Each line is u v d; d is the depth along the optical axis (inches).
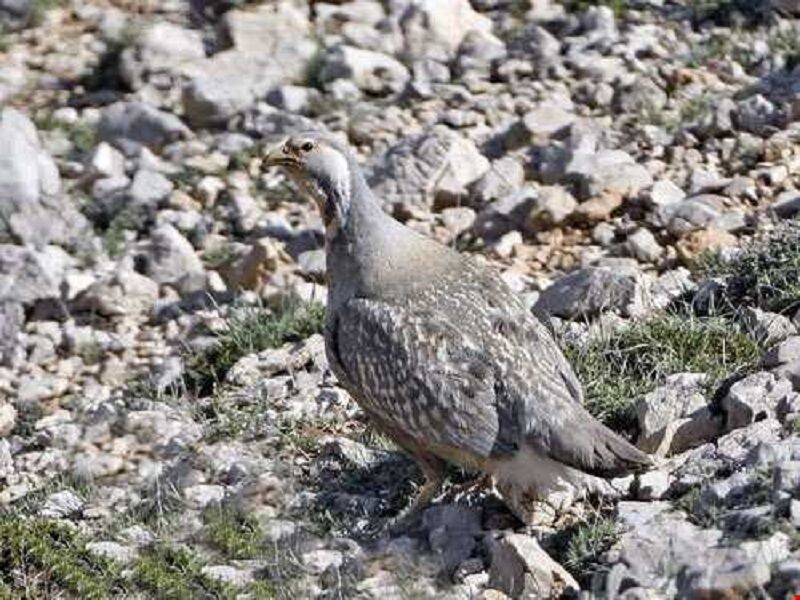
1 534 475.2
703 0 795.4
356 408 556.7
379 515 498.6
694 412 498.3
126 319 665.0
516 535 446.6
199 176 743.7
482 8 838.5
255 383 580.7
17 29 871.1
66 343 653.3
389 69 792.9
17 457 569.9
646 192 652.7
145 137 774.5
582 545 446.6
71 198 739.4
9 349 651.5
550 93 749.9
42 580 466.9
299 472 524.4
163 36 827.4
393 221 500.1
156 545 485.7
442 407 469.4
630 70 753.6
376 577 456.4
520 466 466.0
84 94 816.9
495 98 757.3
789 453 451.2
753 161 676.1
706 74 741.3
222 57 809.5
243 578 468.4
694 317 551.8
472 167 695.7
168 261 685.3
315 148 501.0
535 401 462.0
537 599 431.8
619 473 454.3
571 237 650.2
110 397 607.8
